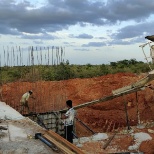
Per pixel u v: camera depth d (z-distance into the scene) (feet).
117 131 43.60
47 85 68.28
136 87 44.73
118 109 60.23
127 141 38.58
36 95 55.52
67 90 71.56
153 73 43.50
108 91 70.69
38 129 32.60
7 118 37.09
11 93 61.00
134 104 61.36
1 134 29.73
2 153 24.50
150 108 58.59
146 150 36.24
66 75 90.74
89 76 98.58
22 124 34.60
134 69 108.99
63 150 25.35
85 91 70.95
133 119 55.01
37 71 63.10
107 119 55.57
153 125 45.21
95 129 51.42
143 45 44.42
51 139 28.27
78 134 47.70
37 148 25.89
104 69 107.14
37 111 52.95
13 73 83.76
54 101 56.80
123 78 77.25
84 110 60.18
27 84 65.67
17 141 27.86
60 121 45.98
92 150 36.22
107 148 37.01
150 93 62.75
